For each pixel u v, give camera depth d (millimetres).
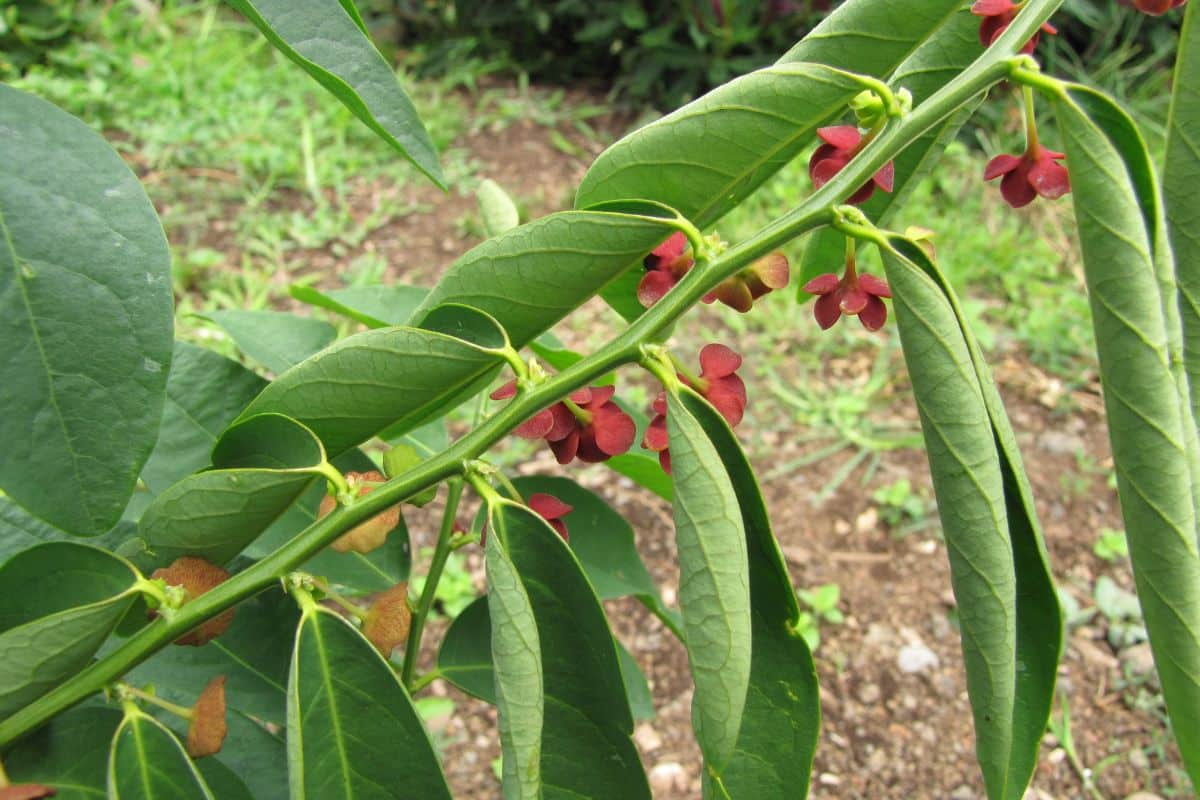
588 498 232
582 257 150
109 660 151
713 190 159
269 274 639
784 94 147
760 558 147
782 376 610
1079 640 493
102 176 140
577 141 808
